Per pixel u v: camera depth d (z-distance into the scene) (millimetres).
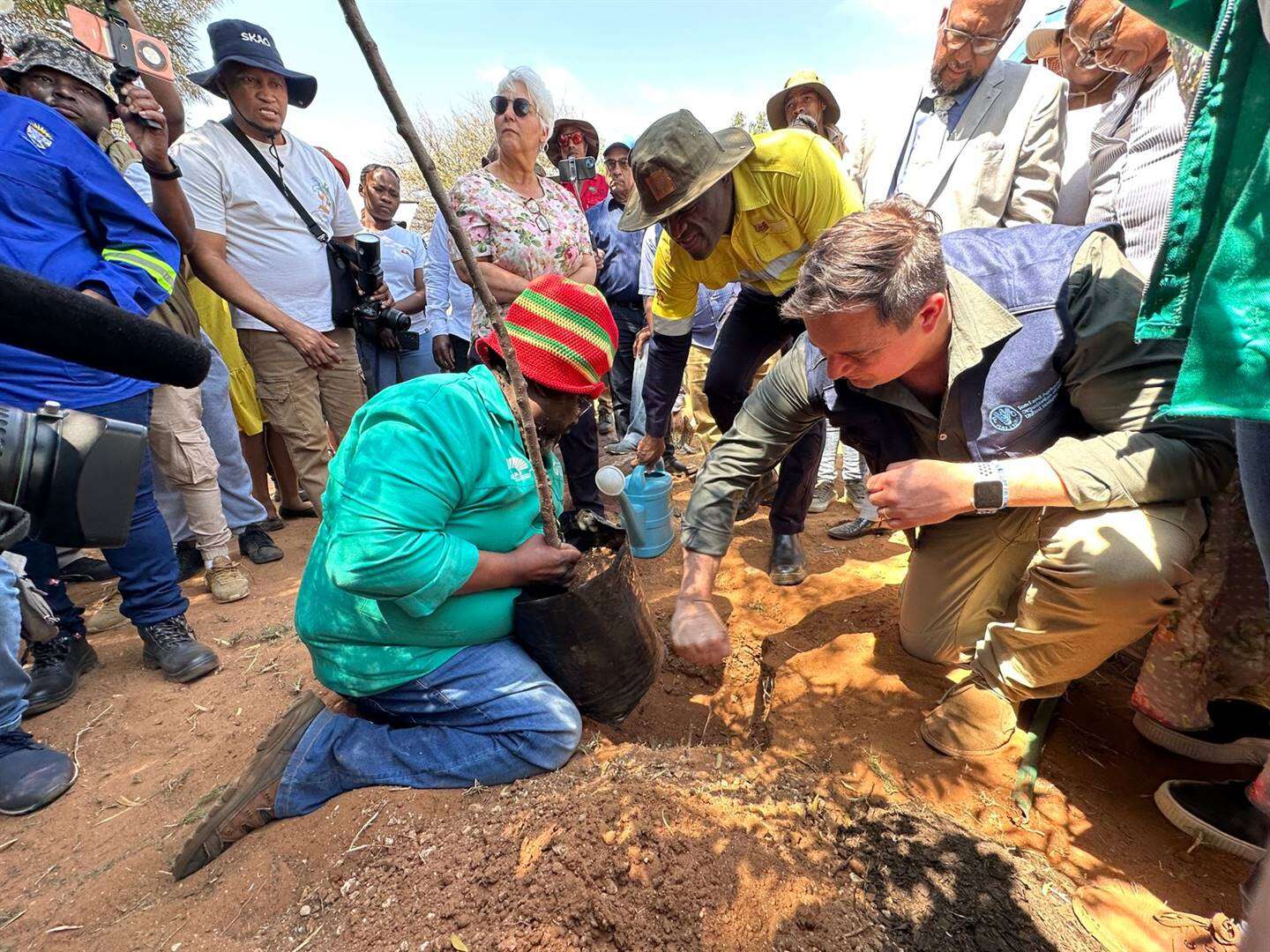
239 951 1424
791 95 3594
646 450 3264
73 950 1465
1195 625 1727
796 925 1338
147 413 2443
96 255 2127
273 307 3287
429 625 1778
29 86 2422
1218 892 1497
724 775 1749
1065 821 1684
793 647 2535
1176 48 1505
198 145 3098
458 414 1701
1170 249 1259
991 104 2746
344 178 4855
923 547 2209
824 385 1928
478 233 3025
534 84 3039
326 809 1719
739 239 2496
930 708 2090
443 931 1352
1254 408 1080
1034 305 1743
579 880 1366
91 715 2295
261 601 3148
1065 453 1616
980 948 1334
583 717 2049
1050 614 1683
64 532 972
